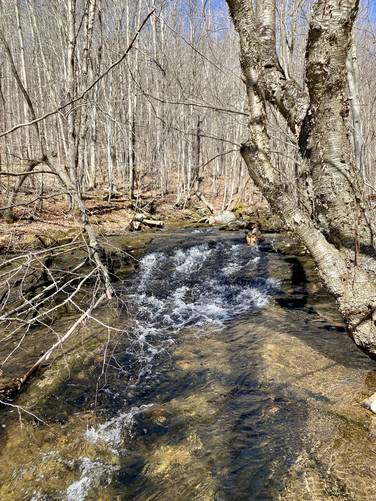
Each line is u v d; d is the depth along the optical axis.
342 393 3.66
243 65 3.44
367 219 3.39
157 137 17.78
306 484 2.64
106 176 20.67
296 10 8.93
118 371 4.76
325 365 4.26
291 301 6.58
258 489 2.69
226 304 6.95
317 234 3.54
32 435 3.65
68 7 11.92
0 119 13.34
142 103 17.81
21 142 17.27
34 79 18.03
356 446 2.91
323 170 3.39
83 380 4.57
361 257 3.42
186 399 4.04
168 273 8.58
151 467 3.16
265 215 12.84
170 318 6.42
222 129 15.56
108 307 6.70
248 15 3.33
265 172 3.55
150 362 4.95
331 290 3.51
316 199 3.55
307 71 3.18
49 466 3.29
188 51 14.46
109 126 14.75
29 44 19.44
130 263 8.69
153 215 13.76
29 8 16.31
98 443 3.52
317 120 3.33
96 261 5.18
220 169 23.69
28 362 4.93
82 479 3.14
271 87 3.88
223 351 5.00
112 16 17.27
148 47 15.91
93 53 16.05
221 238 10.57
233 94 12.37
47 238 8.68
